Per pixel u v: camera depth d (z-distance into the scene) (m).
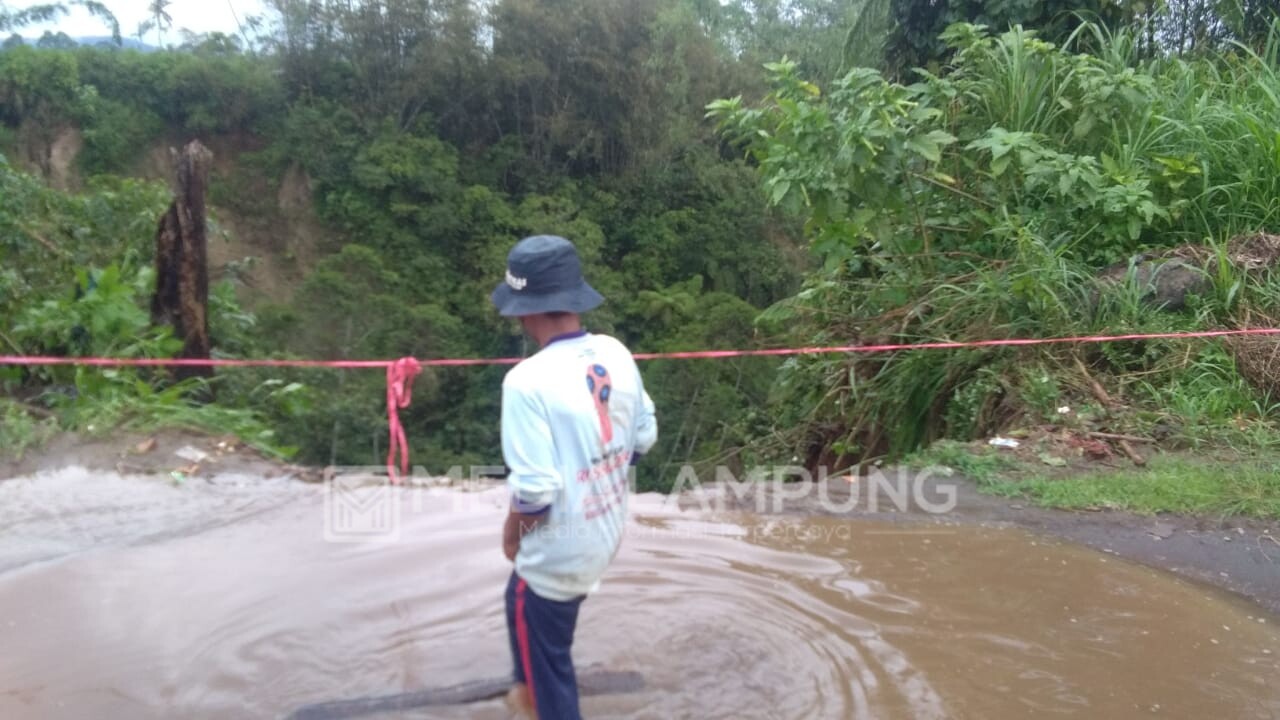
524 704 3.05
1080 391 5.93
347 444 13.62
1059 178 6.81
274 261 26.91
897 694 3.24
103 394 6.23
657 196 29.97
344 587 4.07
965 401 6.25
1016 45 7.76
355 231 26.98
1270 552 4.29
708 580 4.16
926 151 6.41
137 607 3.84
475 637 3.66
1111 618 3.77
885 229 6.93
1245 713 3.10
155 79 28.03
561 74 29.02
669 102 30.14
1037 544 4.50
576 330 2.73
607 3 29.05
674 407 18.20
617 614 3.84
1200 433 5.49
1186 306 6.48
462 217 26.70
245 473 5.49
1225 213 7.15
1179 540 4.46
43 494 5.02
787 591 4.04
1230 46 9.78
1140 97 7.30
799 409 8.32
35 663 3.39
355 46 28.38
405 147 26.95
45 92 26.92
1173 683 3.29
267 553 4.41
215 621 3.74
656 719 3.11
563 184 29.06
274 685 3.29
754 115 7.25
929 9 10.77
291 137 27.53
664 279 29.23
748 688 3.29
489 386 22.56
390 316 22.45
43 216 8.72
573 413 2.59
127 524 4.70
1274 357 5.97
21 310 7.13
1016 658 3.47
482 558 4.39
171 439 5.84
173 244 7.08
